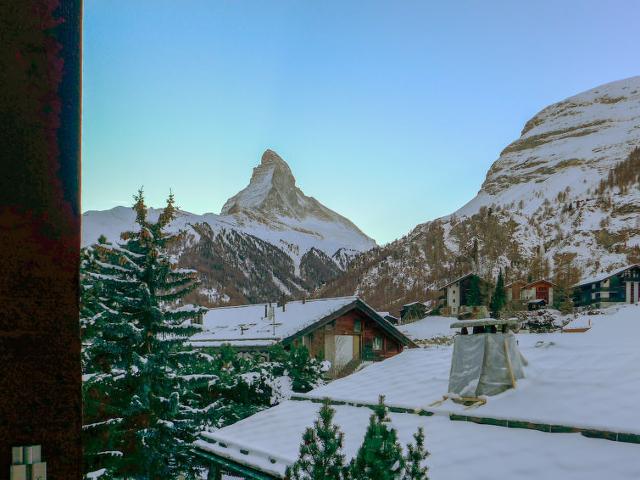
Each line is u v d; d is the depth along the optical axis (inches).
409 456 280.2
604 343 472.1
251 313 1494.8
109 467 544.1
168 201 637.3
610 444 309.1
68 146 163.6
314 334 1164.5
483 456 327.9
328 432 290.5
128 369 581.6
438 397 445.4
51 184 159.8
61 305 159.3
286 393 812.6
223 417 745.0
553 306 3843.5
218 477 501.7
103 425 558.3
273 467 405.4
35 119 158.6
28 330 154.0
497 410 383.9
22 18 158.2
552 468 297.3
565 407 359.9
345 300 1227.9
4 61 155.3
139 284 612.4
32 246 155.9
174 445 596.4
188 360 643.5
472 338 435.8
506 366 417.4
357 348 1212.5
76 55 166.9
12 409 150.3
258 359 910.4
